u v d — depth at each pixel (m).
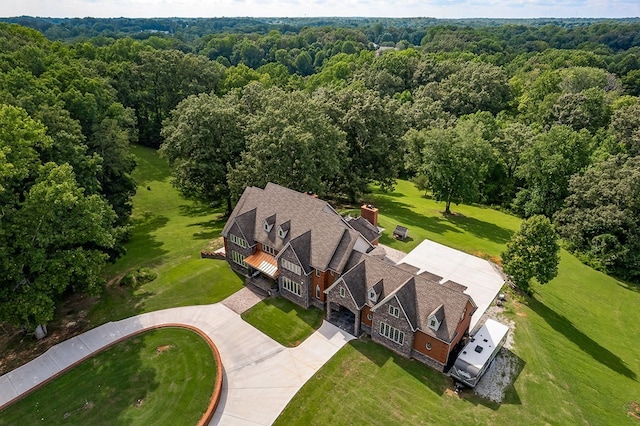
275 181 58.78
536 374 34.84
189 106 68.38
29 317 37.25
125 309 42.56
